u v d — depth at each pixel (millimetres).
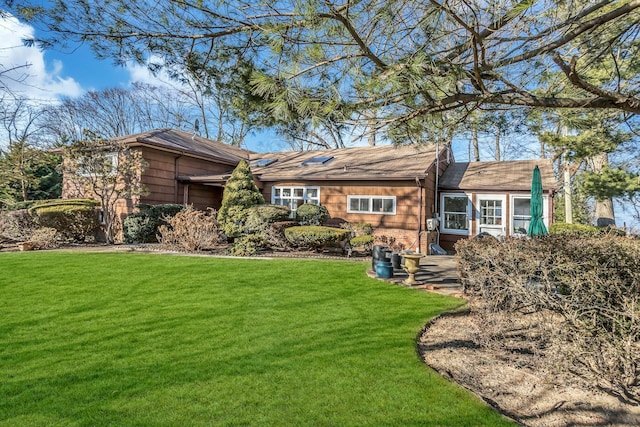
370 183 12586
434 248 11711
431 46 3008
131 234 10945
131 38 3344
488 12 2621
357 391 2596
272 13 2830
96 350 3244
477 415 2338
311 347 3377
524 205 11938
